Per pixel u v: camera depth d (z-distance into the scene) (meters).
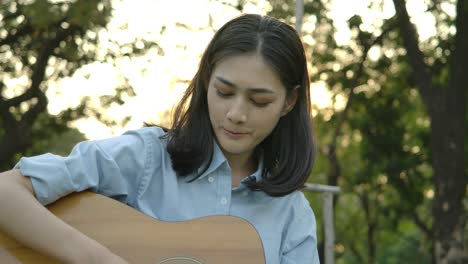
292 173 2.44
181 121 2.37
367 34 13.49
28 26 12.73
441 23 13.52
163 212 2.32
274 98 2.22
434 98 12.94
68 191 2.20
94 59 12.55
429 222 21.14
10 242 2.13
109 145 2.28
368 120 15.56
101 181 2.27
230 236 2.30
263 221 2.41
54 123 13.90
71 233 2.07
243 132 2.23
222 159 2.36
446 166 12.79
